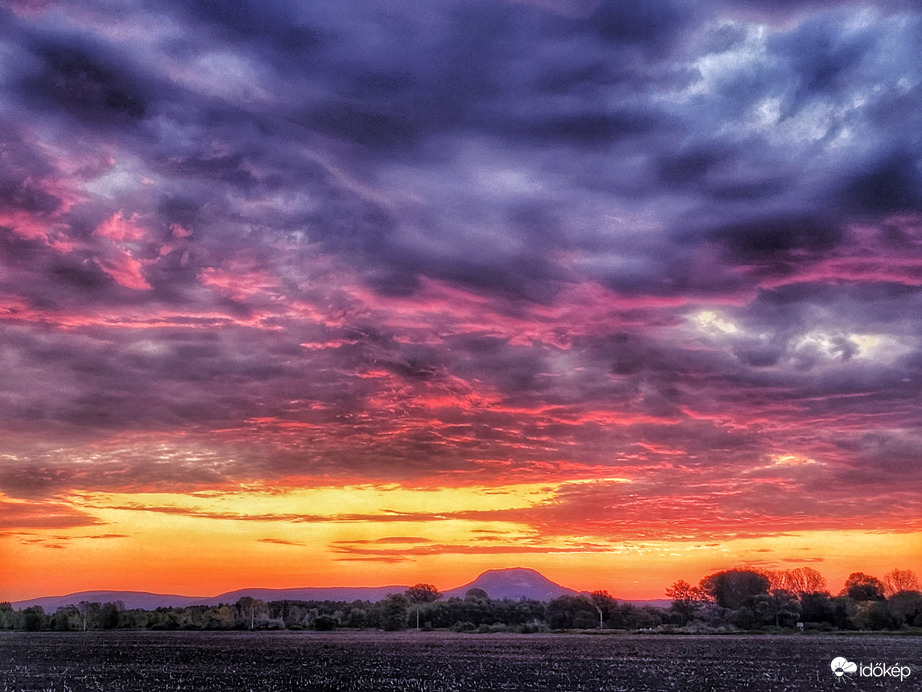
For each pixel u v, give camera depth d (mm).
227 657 117875
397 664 102188
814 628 190750
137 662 109250
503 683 78562
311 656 119875
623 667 94812
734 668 92938
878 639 154000
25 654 126562
